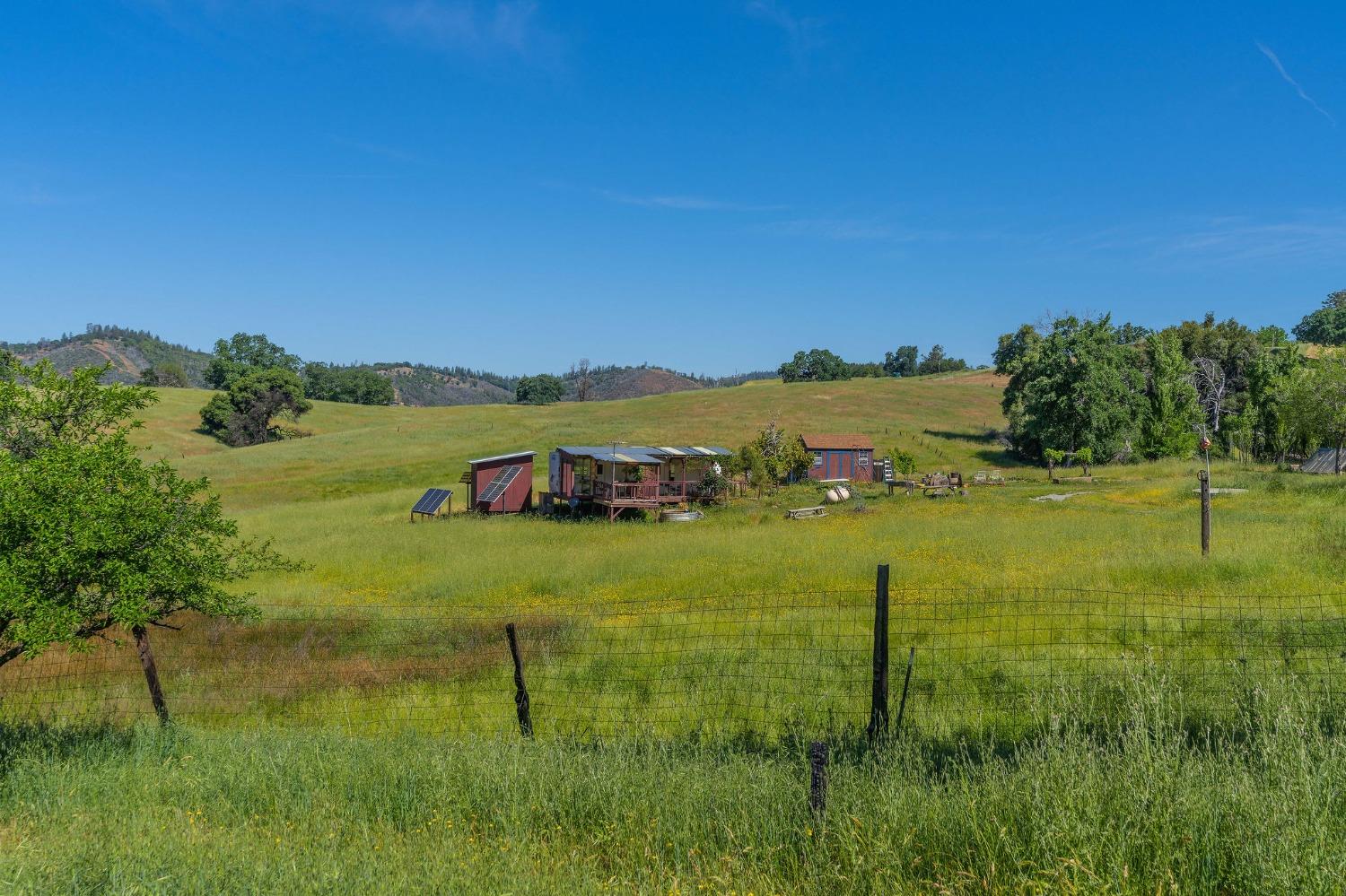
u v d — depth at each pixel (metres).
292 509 46.66
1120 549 20.33
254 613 9.15
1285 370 56.09
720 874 4.76
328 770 7.03
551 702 10.59
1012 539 23.44
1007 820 4.90
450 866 4.89
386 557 26.97
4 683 12.22
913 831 4.97
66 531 7.47
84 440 8.75
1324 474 38.84
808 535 27.36
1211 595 14.11
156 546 8.09
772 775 6.21
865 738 7.40
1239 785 4.80
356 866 4.91
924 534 25.61
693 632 13.62
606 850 5.45
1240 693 7.36
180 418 106.88
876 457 63.75
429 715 10.46
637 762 6.73
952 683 10.12
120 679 12.58
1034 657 10.70
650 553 24.20
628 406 110.69
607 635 13.95
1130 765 5.07
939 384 118.69
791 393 110.12
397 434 86.94
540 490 51.06
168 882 4.55
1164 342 66.88
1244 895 4.09
